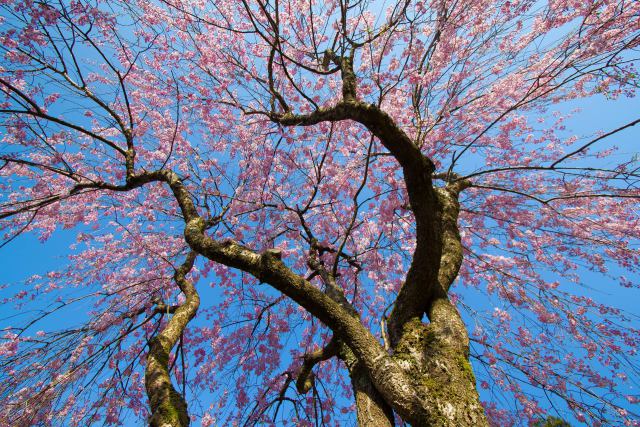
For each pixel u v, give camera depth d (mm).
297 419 5438
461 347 2555
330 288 4043
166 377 2801
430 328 2729
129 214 6238
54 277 5852
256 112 4793
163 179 4719
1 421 3559
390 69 4969
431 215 2859
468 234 6004
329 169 5617
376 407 2578
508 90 4680
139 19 4156
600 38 3557
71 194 4301
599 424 4152
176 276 4703
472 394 2256
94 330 4332
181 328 3564
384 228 5340
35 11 3604
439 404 2184
